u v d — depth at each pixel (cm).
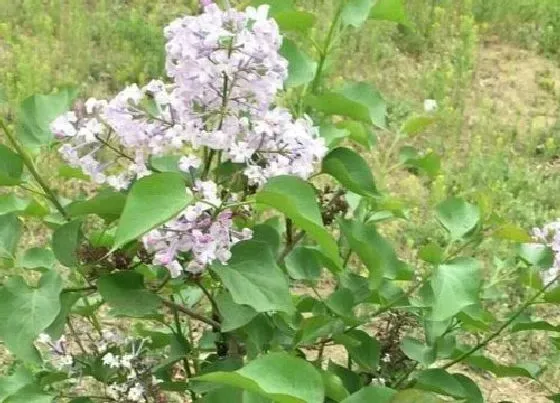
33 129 56
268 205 47
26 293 48
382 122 59
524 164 162
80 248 51
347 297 59
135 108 49
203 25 46
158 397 58
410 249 131
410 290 60
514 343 113
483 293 72
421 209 142
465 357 65
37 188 55
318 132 57
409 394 41
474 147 157
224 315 51
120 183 51
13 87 152
